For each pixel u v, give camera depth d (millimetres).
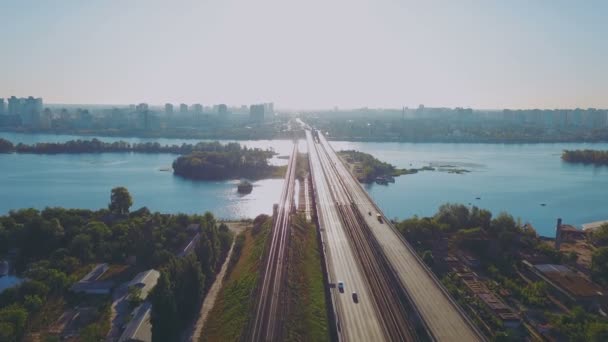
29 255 150250
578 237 185125
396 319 93625
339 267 122938
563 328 102375
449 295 102375
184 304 109562
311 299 111375
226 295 122812
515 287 124250
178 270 116062
